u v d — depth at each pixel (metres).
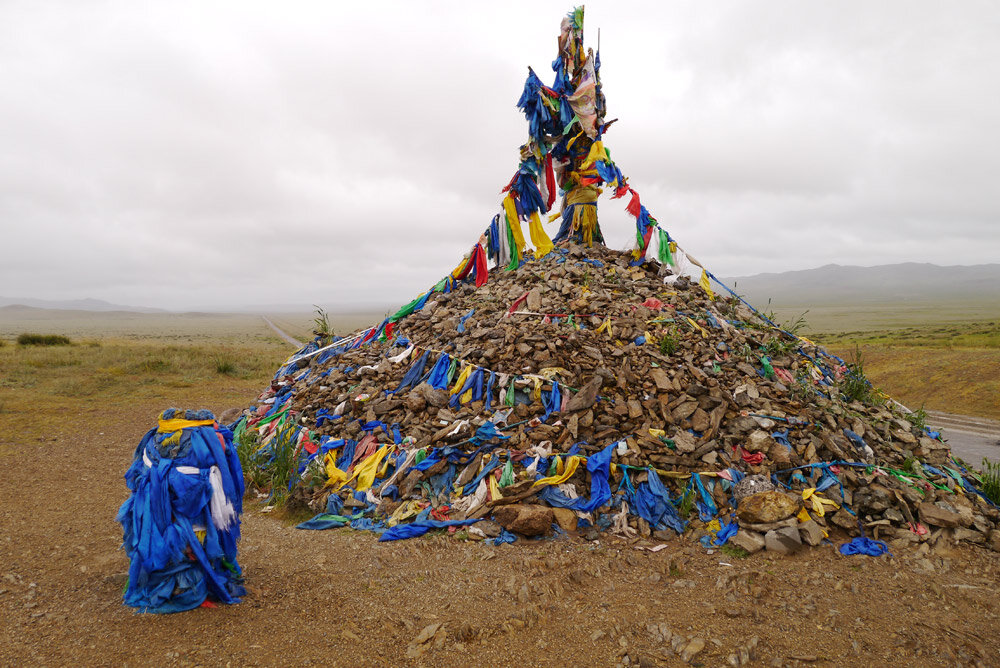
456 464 7.80
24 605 4.48
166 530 4.39
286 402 11.04
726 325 10.91
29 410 13.16
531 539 6.52
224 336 98.38
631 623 4.57
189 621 4.30
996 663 4.14
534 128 12.53
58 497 7.60
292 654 3.94
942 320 153.38
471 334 10.66
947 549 6.34
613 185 12.72
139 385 17.78
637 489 7.23
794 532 6.23
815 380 10.15
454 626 4.42
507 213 12.91
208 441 4.62
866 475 7.47
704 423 8.02
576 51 12.70
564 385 8.64
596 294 11.31
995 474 8.35
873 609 4.95
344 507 7.44
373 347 12.29
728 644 4.26
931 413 20.84
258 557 5.82
